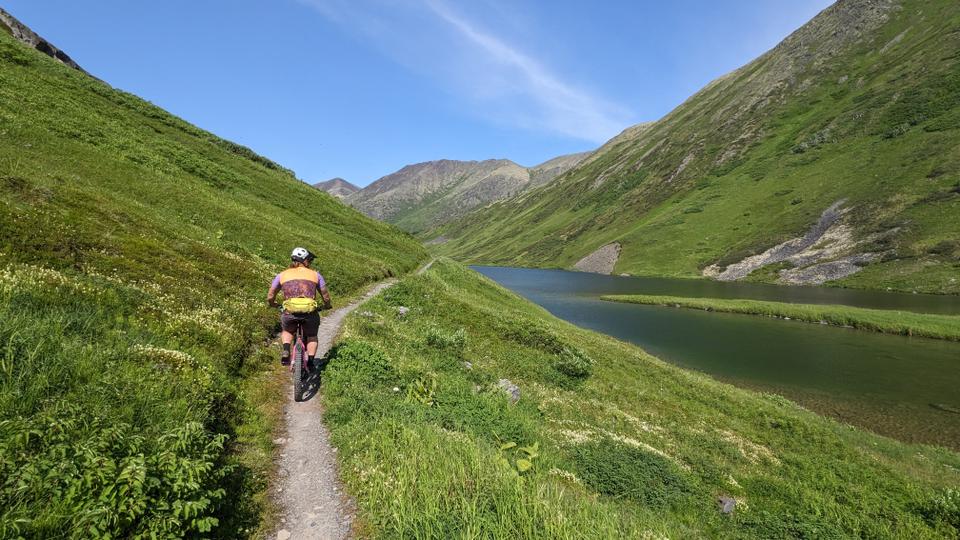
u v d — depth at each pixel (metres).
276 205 45.94
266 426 8.12
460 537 5.14
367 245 49.00
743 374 39.16
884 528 13.30
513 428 11.30
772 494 14.75
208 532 4.88
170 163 37.59
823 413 30.61
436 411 10.07
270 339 13.88
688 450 17.08
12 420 4.57
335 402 9.30
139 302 10.59
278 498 6.14
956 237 100.31
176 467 4.79
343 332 15.48
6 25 63.88
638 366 28.41
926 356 45.12
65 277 9.75
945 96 148.25
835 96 199.62
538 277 150.62
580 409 18.02
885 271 101.88
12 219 11.93
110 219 16.95
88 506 3.99
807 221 137.50
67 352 6.36
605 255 177.38
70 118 33.12
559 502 6.20
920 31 197.12
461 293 39.75
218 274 17.52
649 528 7.88
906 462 21.31
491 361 20.86
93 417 5.16
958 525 14.19
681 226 172.38
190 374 7.78
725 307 74.06
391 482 6.32
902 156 137.75
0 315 6.59
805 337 53.75
